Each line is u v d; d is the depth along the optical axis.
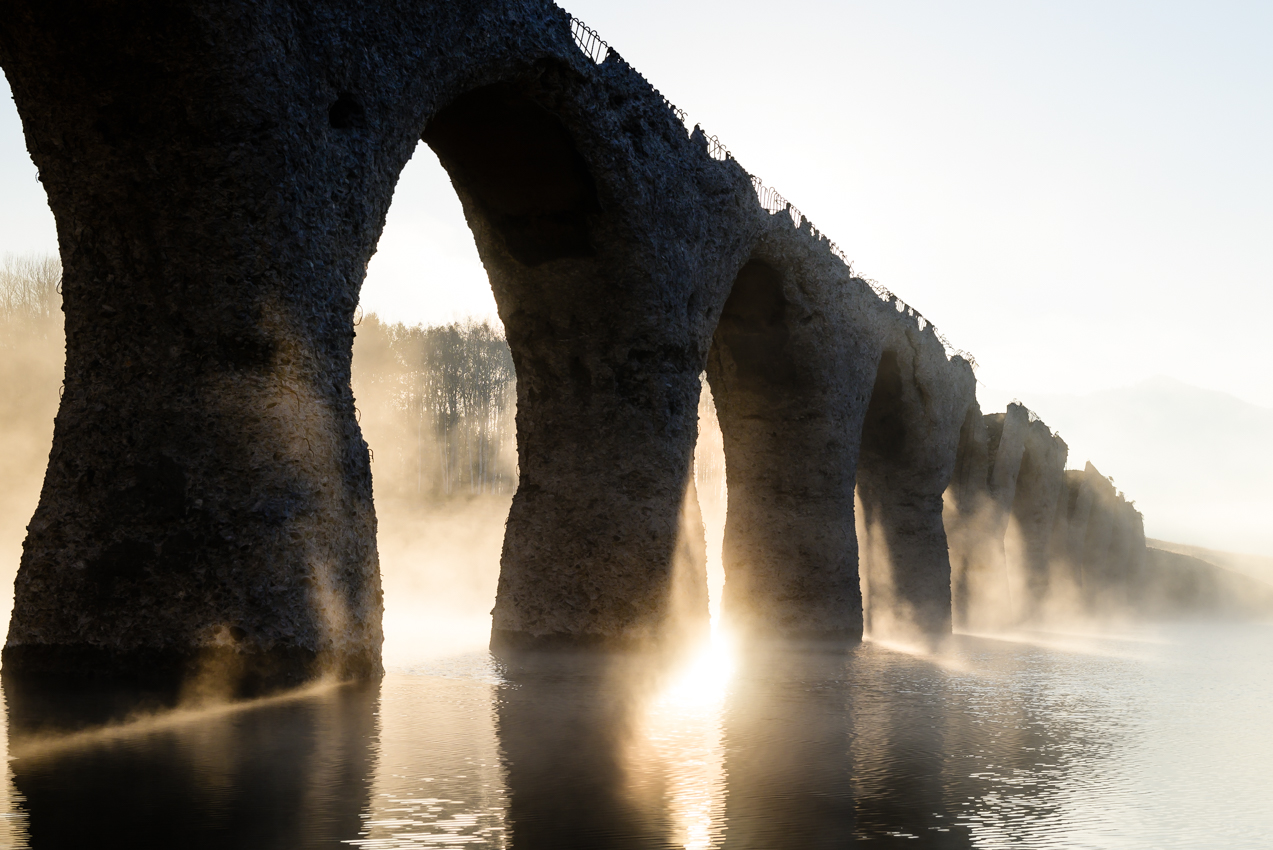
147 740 7.94
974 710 11.87
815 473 21.16
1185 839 6.74
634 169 14.91
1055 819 7.08
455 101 13.77
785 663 16.77
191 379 9.97
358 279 11.02
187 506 9.82
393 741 8.33
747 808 6.98
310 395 10.23
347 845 5.80
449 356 54.44
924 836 6.55
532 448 16.28
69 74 9.72
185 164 9.84
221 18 9.46
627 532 15.62
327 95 10.44
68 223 10.25
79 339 10.25
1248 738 10.52
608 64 14.51
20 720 8.45
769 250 18.98
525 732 9.09
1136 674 17.09
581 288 15.66
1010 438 33.34
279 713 9.11
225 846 5.68
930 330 26.59
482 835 6.09
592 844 6.05
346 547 10.52
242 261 9.91
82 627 9.85
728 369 21.22
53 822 5.97
